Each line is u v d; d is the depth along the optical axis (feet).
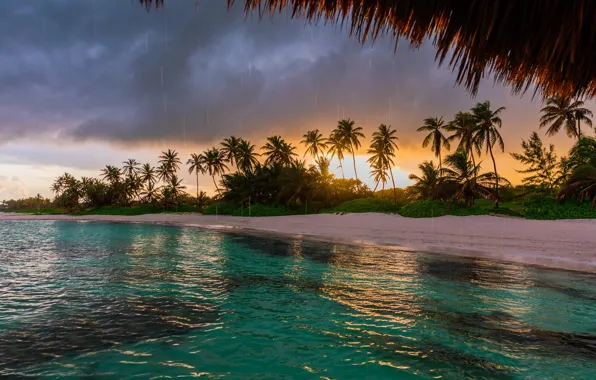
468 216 101.76
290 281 32.91
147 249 57.88
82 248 59.93
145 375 14.51
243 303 25.57
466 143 135.44
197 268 40.06
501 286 30.14
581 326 20.51
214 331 19.84
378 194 221.46
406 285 30.89
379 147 197.16
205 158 243.60
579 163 116.78
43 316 22.44
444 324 20.85
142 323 21.12
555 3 5.89
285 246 60.03
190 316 22.53
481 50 7.00
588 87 7.65
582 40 6.67
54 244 66.33
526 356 16.52
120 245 64.18
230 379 14.23
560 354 16.70
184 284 31.81
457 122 140.36
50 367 15.24
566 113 128.88
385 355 16.61
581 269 36.45
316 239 69.72
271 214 154.51
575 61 7.11
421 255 47.39
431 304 25.05
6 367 15.21
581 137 121.49
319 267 39.96
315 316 22.50
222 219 147.23
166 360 15.99
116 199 256.73
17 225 134.62
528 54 6.84
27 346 17.57
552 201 105.60
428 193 156.87
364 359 16.15
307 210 161.38
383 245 58.23
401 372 14.89
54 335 19.13
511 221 89.30
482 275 34.37
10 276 35.32
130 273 37.09
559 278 32.71
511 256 44.55
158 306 24.73
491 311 23.49
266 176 170.09
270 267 40.40
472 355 16.58
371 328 20.30
